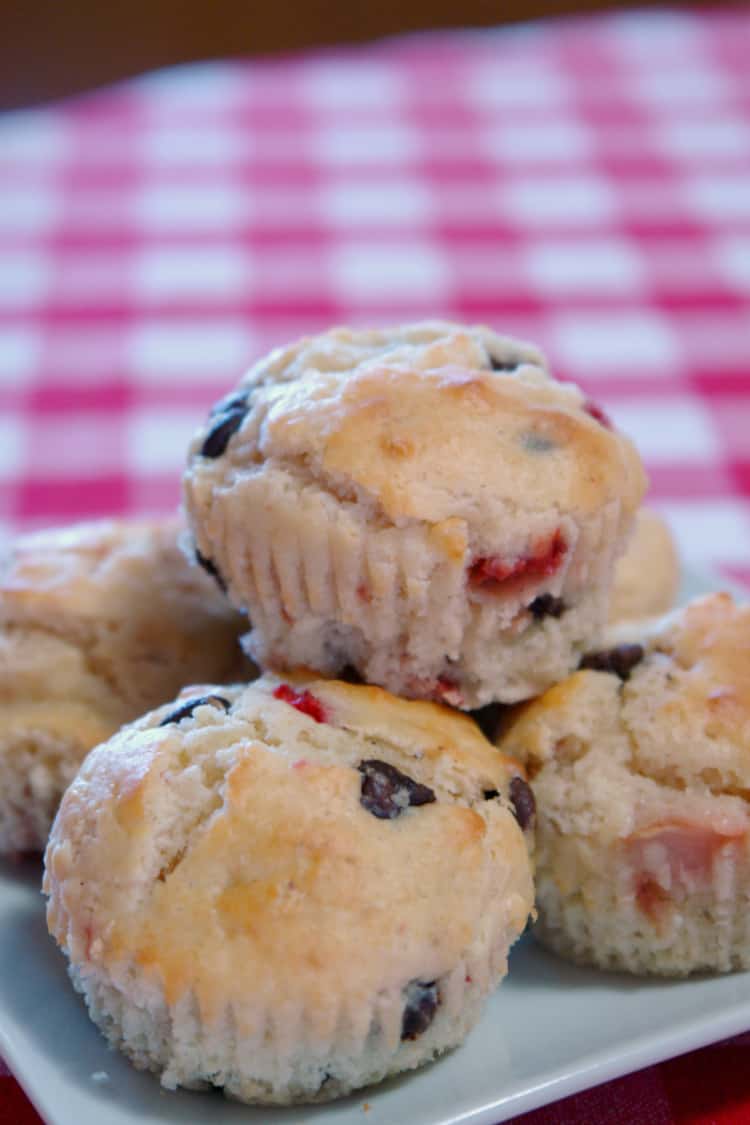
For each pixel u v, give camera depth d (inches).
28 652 15.8
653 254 26.3
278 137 30.4
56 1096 13.5
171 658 16.0
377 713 14.5
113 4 37.9
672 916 14.4
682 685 14.9
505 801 14.4
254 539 14.6
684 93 31.8
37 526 19.7
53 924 13.9
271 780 13.7
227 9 38.4
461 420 14.6
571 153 29.7
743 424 21.5
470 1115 13.4
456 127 30.7
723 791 14.5
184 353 23.3
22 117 31.2
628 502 14.9
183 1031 13.4
